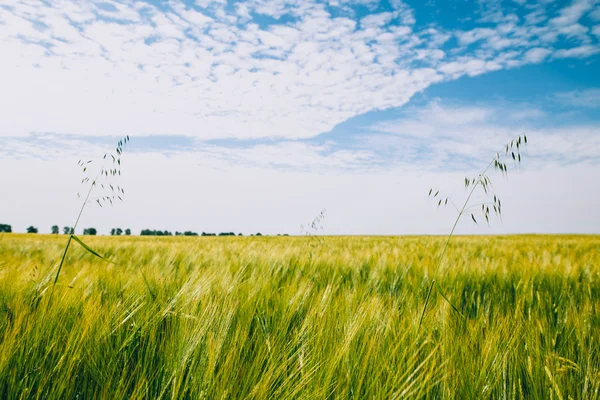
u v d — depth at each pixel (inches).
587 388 52.5
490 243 519.8
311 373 51.6
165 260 195.5
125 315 70.8
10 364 51.2
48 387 48.3
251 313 77.0
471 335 64.3
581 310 90.0
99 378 53.4
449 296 107.4
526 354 61.3
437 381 49.8
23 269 114.7
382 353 58.0
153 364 59.6
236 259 184.9
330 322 67.6
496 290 138.3
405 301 105.1
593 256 247.8
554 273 157.2
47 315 62.0
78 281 98.4
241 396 46.1
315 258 189.6
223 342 58.4
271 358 54.7
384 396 47.8
